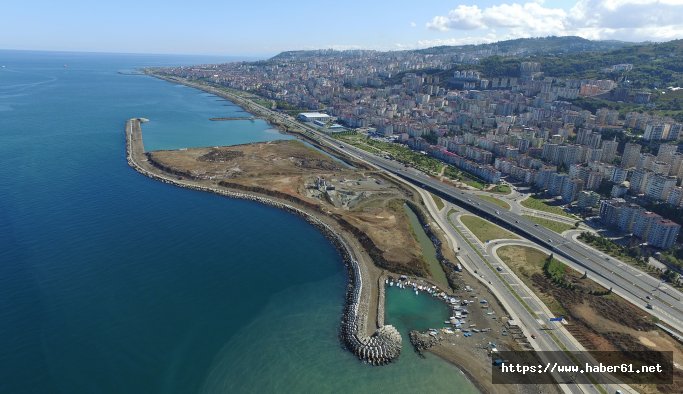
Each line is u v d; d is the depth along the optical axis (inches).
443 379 4854.8
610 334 5634.8
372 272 7027.6
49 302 5738.2
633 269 7332.7
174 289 6225.4
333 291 6481.3
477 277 6939.0
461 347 5354.3
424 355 5201.8
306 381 4753.9
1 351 4859.7
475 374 4928.6
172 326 5472.4
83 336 5182.1
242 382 4702.3
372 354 5088.6
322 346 5290.4
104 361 4837.6
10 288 5974.4
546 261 7559.1
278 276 6796.3
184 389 4569.4
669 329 5757.9
